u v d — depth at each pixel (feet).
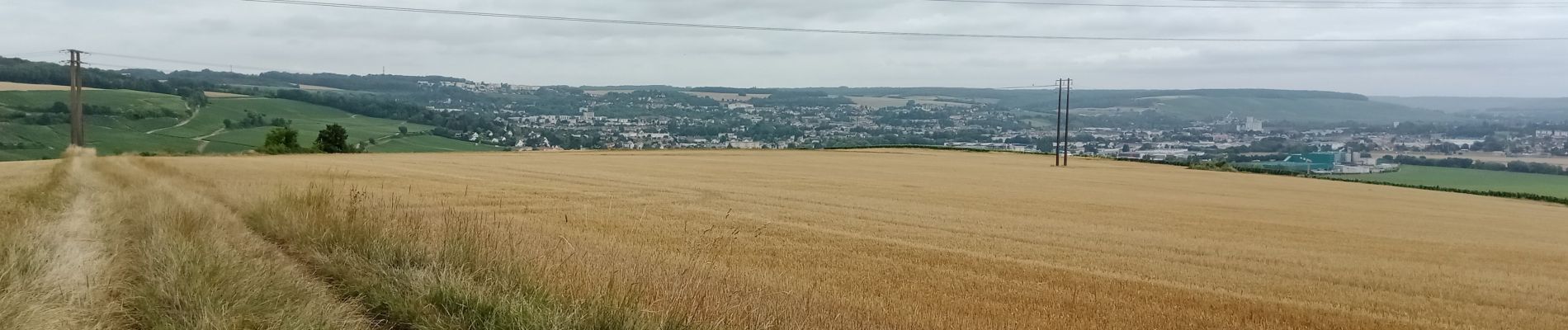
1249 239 69.97
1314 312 36.94
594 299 23.79
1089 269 47.50
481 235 34.68
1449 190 190.39
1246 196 141.69
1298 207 118.62
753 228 61.46
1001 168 205.67
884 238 57.72
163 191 59.98
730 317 25.71
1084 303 35.65
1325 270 51.85
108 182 74.38
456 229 34.45
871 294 35.27
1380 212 116.37
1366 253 63.87
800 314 28.78
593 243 45.50
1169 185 163.53
